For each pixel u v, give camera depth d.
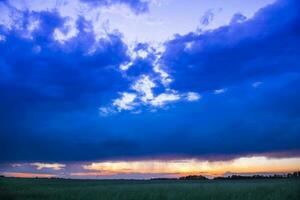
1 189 43.12
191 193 37.97
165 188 41.84
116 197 36.44
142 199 36.22
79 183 62.88
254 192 37.56
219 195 36.84
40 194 39.59
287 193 36.47
